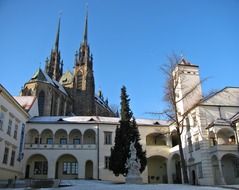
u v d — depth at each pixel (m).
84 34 130.75
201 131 47.84
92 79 122.00
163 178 62.25
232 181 45.16
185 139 54.41
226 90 51.69
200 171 48.06
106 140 60.62
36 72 93.06
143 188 25.64
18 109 52.69
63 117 64.69
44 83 89.69
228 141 47.50
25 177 56.66
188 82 57.19
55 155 58.06
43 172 58.12
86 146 59.31
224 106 50.03
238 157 43.97
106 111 119.38
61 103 98.94
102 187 27.05
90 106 116.56
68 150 58.62
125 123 49.03
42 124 60.34
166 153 61.62
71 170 59.41
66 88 118.94
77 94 117.88
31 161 58.91
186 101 55.78
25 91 88.44
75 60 125.50
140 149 47.97
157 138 65.56
